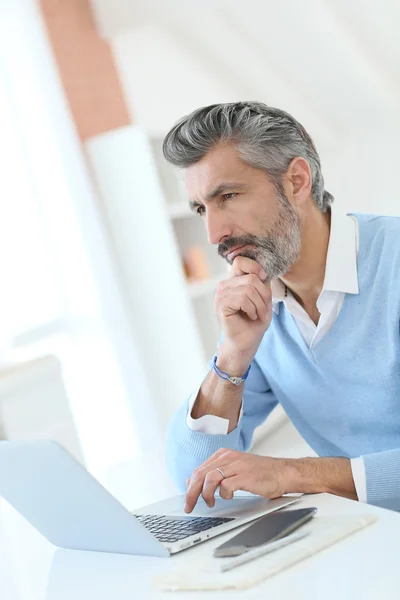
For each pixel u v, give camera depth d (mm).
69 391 4578
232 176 1692
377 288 1729
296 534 1161
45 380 3799
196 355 4559
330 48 6406
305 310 1854
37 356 4094
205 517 1401
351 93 7098
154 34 5676
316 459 1486
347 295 1752
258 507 1395
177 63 5980
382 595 908
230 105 1725
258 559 1097
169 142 1733
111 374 4648
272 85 6750
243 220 1714
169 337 4629
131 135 4609
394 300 1694
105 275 4629
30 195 4566
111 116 5098
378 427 1811
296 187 1758
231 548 1147
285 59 6477
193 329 4547
